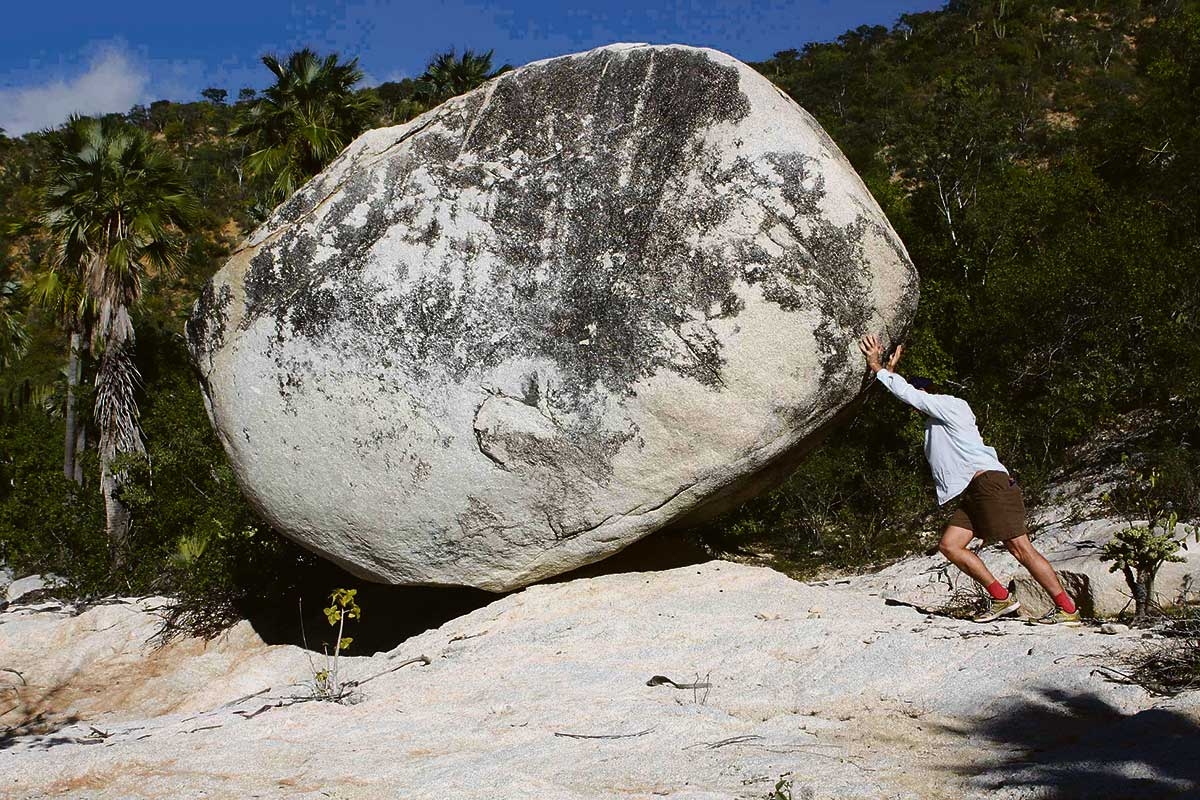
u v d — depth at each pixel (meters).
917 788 3.19
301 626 8.05
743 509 13.79
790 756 3.62
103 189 18.72
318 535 6.45
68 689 7.73
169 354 23.50
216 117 87.31
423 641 6.25
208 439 16.95
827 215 5.84
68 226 18.86
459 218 6.14
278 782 3.80
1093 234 14.99
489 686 5.04
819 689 4.50
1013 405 14.36
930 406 5.50
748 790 3.32
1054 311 14.46
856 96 56.25
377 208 6.25
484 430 5.94
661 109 6.06
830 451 14.40
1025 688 4.03
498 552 6.21
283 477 6.32
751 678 4.82
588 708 4.48
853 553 12.09
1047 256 15.21
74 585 14.26
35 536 16.52
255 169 19.09
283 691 5.69
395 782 3.68
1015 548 5.34
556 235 6.02
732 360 5.79
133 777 3.97
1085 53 57.31
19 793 3.91
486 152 6.24
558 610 6.20
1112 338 13.73
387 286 6.11
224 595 8.59
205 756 4.16
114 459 17.16
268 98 19.58
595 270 5.93
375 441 6.09
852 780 3.32
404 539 6.23
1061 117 49.28
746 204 5.84
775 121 5.93
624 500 6.02
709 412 5.84
